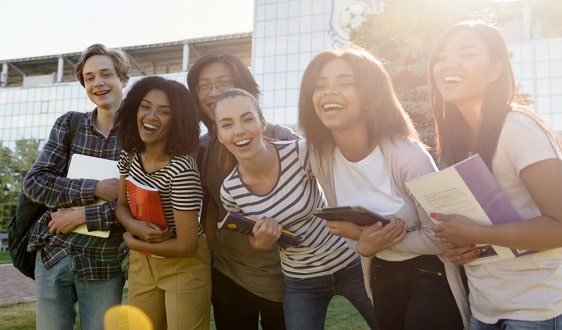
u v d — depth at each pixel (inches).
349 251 128.0
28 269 148.4
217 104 118.4
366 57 109.8
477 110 99.3
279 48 1939.0
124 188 135.9
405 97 671.8
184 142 126.6
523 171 85.4
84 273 139.4
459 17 675.4
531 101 547.8
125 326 144.8
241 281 142.1
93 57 151.6
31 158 2338.8
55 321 138.2
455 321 101.6
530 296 87.6
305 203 121.3
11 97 2459.4
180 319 127.1
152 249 124.8
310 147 117.6
